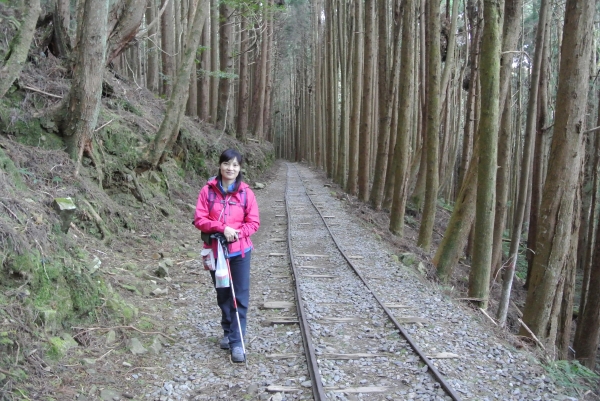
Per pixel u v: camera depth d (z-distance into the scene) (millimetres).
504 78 8539
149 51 19797
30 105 8055
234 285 4668
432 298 7348
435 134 11820
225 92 22422
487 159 7781
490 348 5465
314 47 40469
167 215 10555
